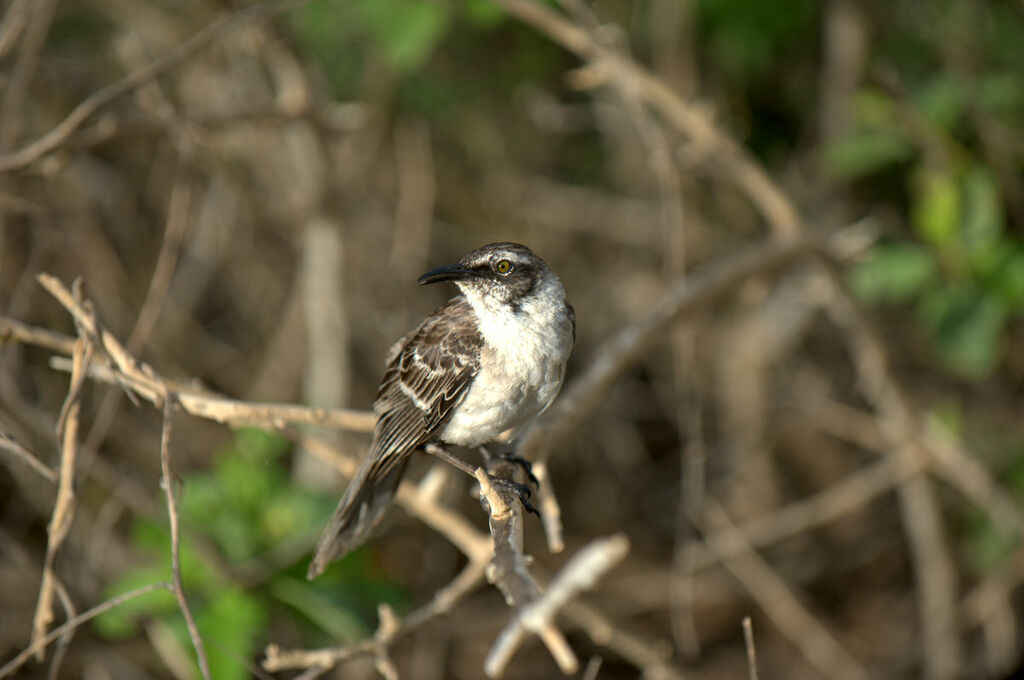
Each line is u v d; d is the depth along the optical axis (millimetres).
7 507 11594
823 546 14633
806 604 14398
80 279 6980
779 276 14367
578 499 14672
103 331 6980
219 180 13320
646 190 14375
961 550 14148
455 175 14695
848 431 13984
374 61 13281
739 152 11078
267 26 11016
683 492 13211
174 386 7508
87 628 11320
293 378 13898
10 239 11914
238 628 8742
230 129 12781
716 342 14789
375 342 14070
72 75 12953
